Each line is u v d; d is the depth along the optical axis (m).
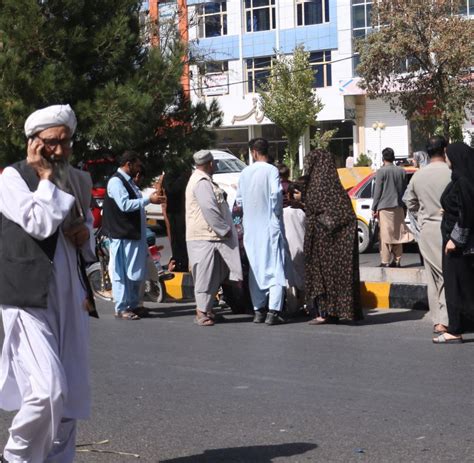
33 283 5.34
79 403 5.55
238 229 13.43
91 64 18.61
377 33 39.19
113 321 13.09
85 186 5.63
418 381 8.94
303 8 56.50
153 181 19.48
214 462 6.58
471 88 38.66
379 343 10.99
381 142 54.28
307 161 12.38
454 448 6.76
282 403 8.20
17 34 17.73
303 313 13.34
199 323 12.62
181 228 16.92
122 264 13.23
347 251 12.18
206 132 19.81
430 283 11.25
